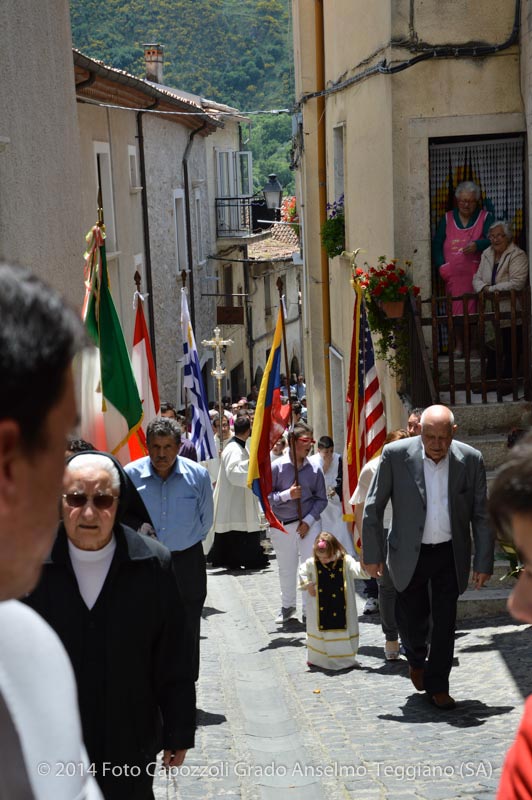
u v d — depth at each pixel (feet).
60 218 43.96
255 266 151.33
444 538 24.75
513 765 5.36
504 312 40.40
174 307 104.73
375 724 23.80
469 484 24.82
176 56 253.24
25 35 39.52
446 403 40.65
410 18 42.16
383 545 28.30
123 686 13.67
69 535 13.80
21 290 3.88
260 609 41.11
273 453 49.80
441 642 24.47
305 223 71.87
